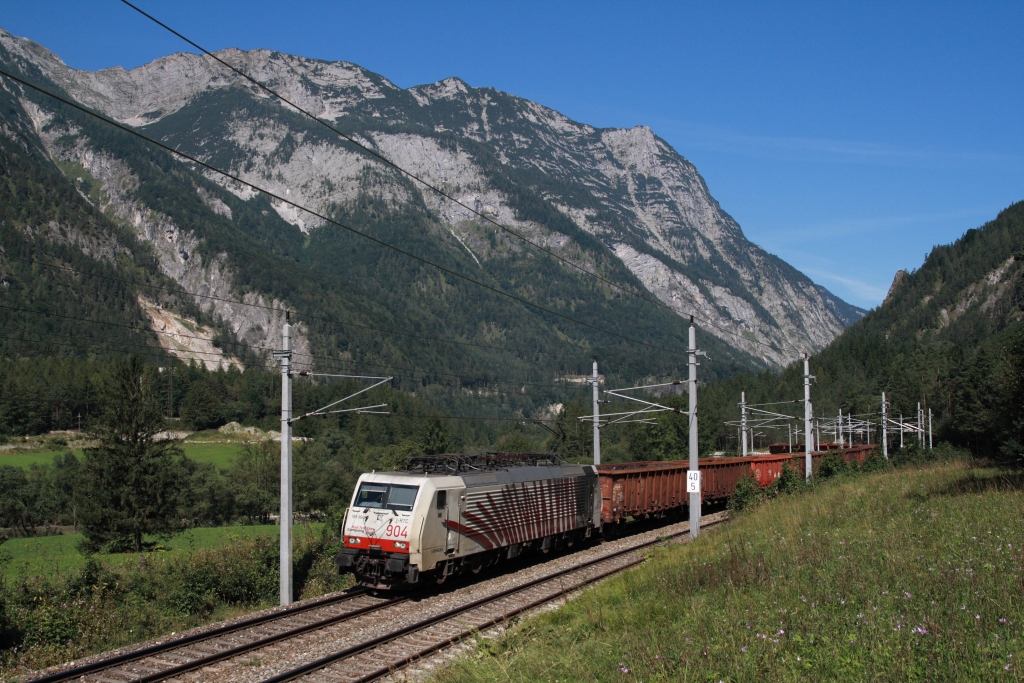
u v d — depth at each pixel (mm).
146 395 44906
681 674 9773
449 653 14641
